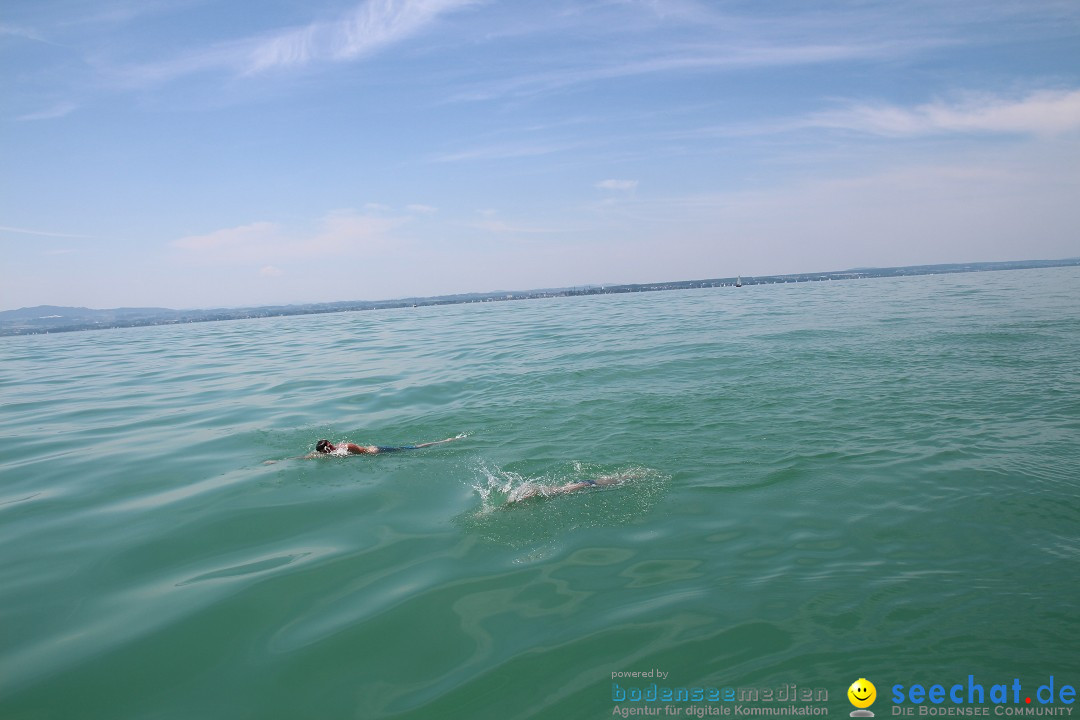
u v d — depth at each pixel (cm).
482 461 846
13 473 865
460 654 423
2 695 394
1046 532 557
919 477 704
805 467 757
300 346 2425
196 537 630
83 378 1791
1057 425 862
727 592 484
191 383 1602
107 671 418
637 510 656
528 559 556
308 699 386
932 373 1223
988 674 379
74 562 582
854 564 518
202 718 371
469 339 2331
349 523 654
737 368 1386
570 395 1218
